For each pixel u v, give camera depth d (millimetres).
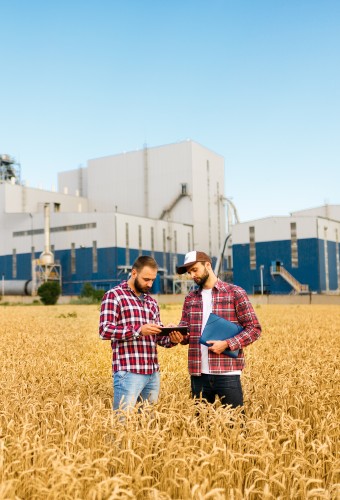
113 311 6039
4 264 97500
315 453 4461
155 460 4434
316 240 82812
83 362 11242
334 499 4098
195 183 103375
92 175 111125
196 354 6180
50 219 93562
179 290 95000
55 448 4258
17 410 5938
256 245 87188
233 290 6230
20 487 4008
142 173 105875
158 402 5914
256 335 6051
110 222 88125
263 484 4254
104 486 3719
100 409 5590
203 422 5242
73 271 90625
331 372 8648
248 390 7270
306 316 31438
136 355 6031
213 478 3986
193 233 102000
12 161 107125
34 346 14648
